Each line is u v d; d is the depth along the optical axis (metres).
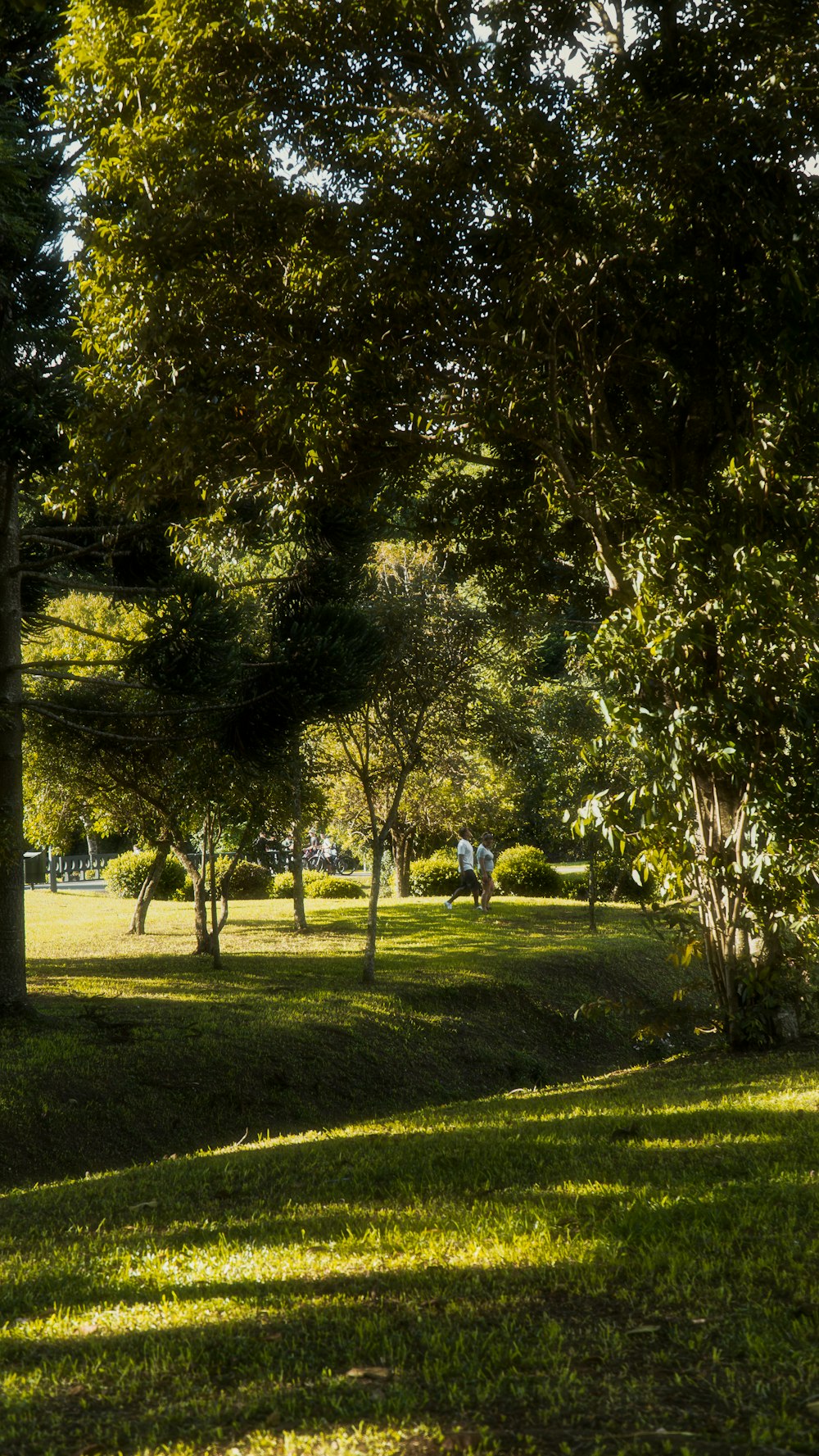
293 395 8.63
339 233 8.16
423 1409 2.82
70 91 9.15
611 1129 6.55
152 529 13.83
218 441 9.55
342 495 10.73
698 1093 7.95
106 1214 5.72
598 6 9.25
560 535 11.98
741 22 7.88
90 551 14.41
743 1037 10.09
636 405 9.97
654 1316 3.38
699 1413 2.74
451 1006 15.20
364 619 13.41
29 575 13.90
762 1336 3.15
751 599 8.09
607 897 28.75
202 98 8.23
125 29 8.52
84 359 10.67
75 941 20.67
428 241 8.34
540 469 10.21
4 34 10.30
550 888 30.08
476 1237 4.35
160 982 15.44
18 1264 4.71
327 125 8.43
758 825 8.45
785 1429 2.59
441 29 8.10
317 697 12.55
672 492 9.75
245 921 24.11
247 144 8.25
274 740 13.24
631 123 8.18
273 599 14.73
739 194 8.05
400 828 29.28
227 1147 9.14
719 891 10.11
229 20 7.93
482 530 12.16
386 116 8.31
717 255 8.65
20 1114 9.74
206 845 18.83
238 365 8.99
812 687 8.29
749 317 8.60
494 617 13.68
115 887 32.34
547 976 17.28
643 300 8.98
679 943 10.59
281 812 17.72
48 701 16.22
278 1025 12.81
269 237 8.31
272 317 8.69
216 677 11.67
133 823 19.03
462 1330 3.36
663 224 8.47
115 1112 10.31
